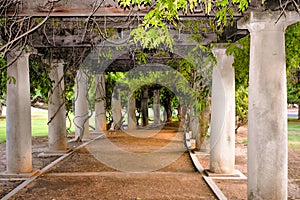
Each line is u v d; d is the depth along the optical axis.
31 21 4.97
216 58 6.64
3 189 6.04
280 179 4.05
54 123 9.70
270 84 4.01
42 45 6.68
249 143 4.18
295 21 3.96
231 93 6.76
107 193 5.83
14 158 6.79
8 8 3.89
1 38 5.03
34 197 5.59
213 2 3.61
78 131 12.49
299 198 5.46
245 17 4.14
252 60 4.10
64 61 9.21
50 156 9.38
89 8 3.93
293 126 18.55
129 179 6.77
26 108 6.83
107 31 6.27
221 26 5.25
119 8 3.94
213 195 5.68
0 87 6.85
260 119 4.05
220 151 6.87
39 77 7.82
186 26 5.73
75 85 10.63
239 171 7.16
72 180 6.69
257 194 4.09
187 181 6.59
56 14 3.93
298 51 5.51
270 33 3.99
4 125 20.91
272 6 3.95
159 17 3.58
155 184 6.39
